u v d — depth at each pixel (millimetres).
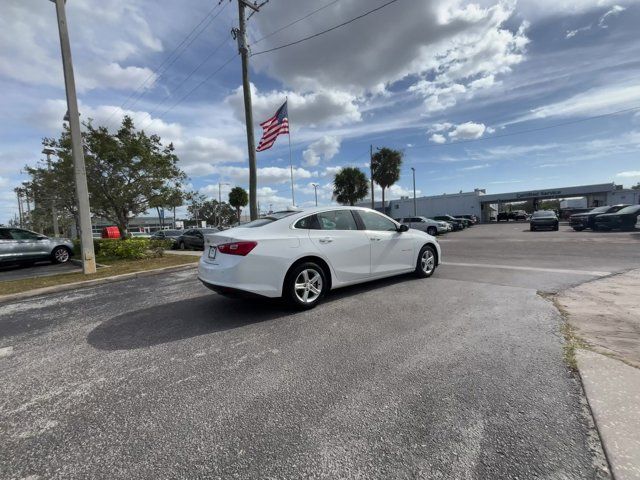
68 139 14078
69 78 8766
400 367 2877
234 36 12898
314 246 4723
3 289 6879
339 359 3092
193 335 3900
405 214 60500
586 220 20828
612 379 2488
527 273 6762
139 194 15094
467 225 38875
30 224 46594
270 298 4398
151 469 1833
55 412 2432
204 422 2238
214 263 4469
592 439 1908
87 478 1781
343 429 2098
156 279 7906
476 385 2529
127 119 14719
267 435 2078
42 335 4137
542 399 2314
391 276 5973
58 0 8688
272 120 13906
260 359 3176
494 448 1874
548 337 3359
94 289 7012
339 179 38531
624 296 4785
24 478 1796
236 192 37656
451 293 5242
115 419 2314
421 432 2037
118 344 3729
